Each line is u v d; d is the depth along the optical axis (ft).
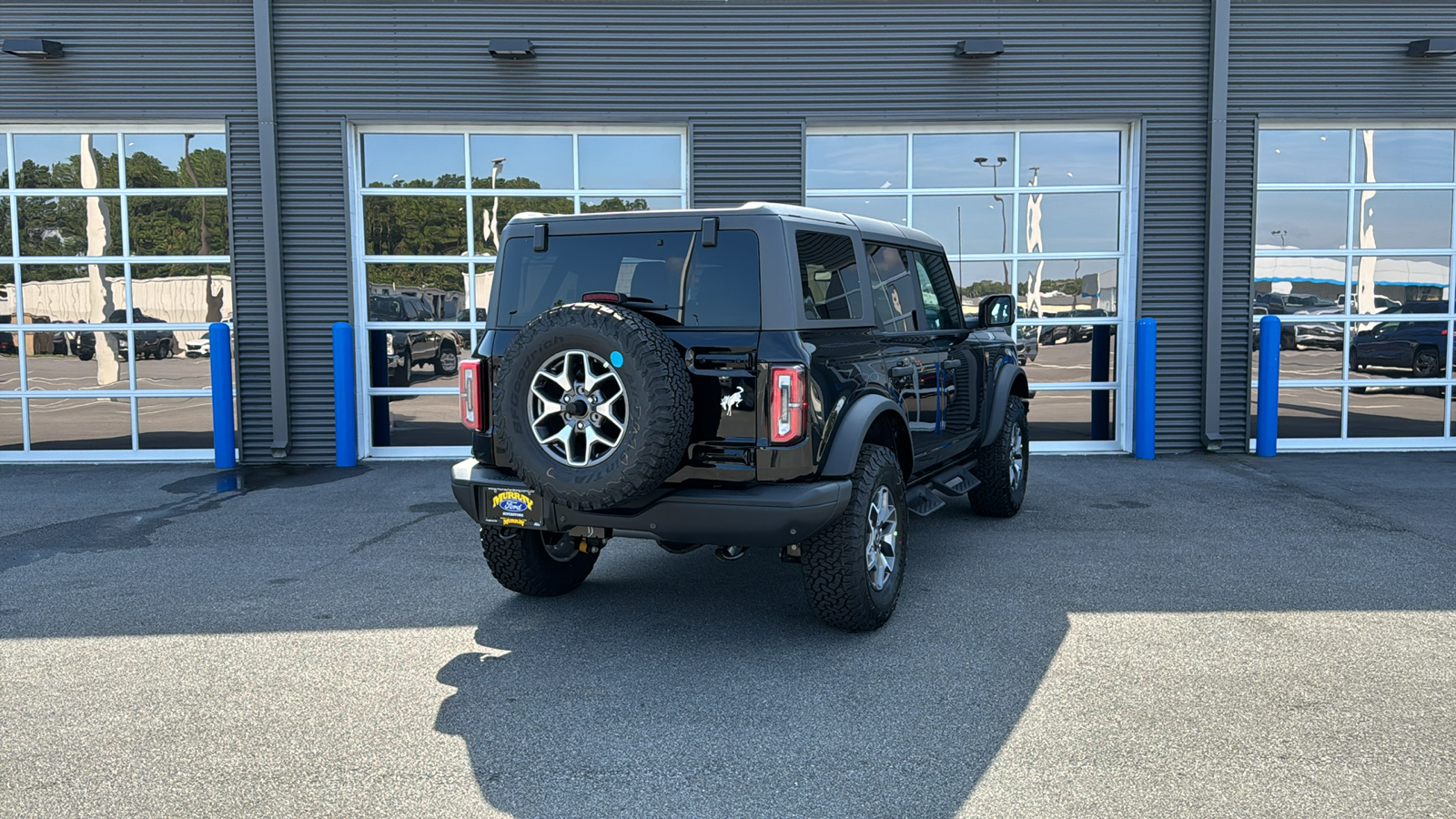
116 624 15.24
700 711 11.76
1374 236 32.40
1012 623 14.90
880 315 16.12
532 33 31.12
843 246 15.15
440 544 20.49
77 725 11.45
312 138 31.14
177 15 30.78
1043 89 31.50
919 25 31.35
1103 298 32.58
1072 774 10.03
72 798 9.70
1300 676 12.62
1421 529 20.89
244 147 31.09
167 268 32.04
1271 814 9.19
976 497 22.04
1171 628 14.58
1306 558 18.58
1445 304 32.63
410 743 10.94
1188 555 18.86
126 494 26.25
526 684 12.66
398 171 31.96
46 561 19.13
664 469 12.48
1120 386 32.50
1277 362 30.68
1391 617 14.99
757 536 12.95
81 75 30.89
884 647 13.93
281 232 31.22
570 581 16.74
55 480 28.53
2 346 32.48
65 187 31.89
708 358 13.16
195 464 31.48
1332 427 32.78
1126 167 32.22
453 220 32.19
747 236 13.34
